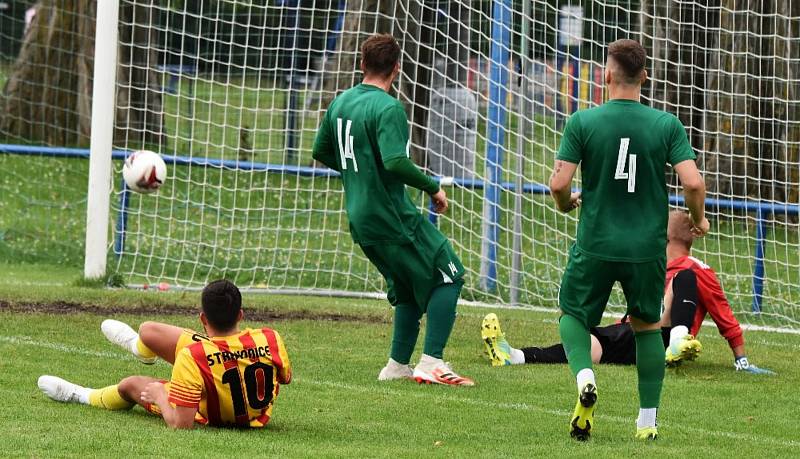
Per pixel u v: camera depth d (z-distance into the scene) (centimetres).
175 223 5656
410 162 2492
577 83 4969
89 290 3934
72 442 1898
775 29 4681
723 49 5272
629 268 2033
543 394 2606
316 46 7912
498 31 4494
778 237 5309
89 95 7106
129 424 2072
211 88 4809
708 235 5062
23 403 2239
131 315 3494
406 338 2730
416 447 2000
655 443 2102
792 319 4272
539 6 5266
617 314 4209
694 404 2553
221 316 2023
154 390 2095
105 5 4016
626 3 5219
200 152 7069
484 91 5672
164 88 4753
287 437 2034
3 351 2803
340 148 2598
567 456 1947
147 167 3431
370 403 2427
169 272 4862
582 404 2039
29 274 4747
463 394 2570
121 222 4559
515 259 4372
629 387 2725
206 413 2052
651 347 2120
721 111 5231
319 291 4459
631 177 2030
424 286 2641
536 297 4528
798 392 2733
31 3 8944
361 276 4931
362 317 3756
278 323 3544
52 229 5697
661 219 2053
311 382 2652
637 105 2055
